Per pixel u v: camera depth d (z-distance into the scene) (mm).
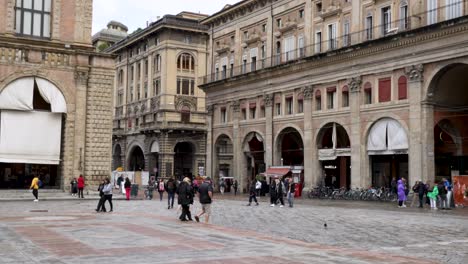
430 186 37375
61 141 41969
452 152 41719
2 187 41938
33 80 40281
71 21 42281
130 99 91812
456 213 29484
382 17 42562
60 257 12703
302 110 49656
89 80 42406
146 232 18047
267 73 53094
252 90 55781
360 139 43031
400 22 40594
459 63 36062
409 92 39062
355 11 44688
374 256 13750
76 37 42250
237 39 60344
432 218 26141
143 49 87062
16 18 40562
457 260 13398
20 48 39719
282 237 17625
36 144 40375
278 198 37844
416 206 35719
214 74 64062
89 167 41875
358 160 43031
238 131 57750
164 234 17562
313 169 47594
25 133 40031
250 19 58250
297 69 49469
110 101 42938
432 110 38312
